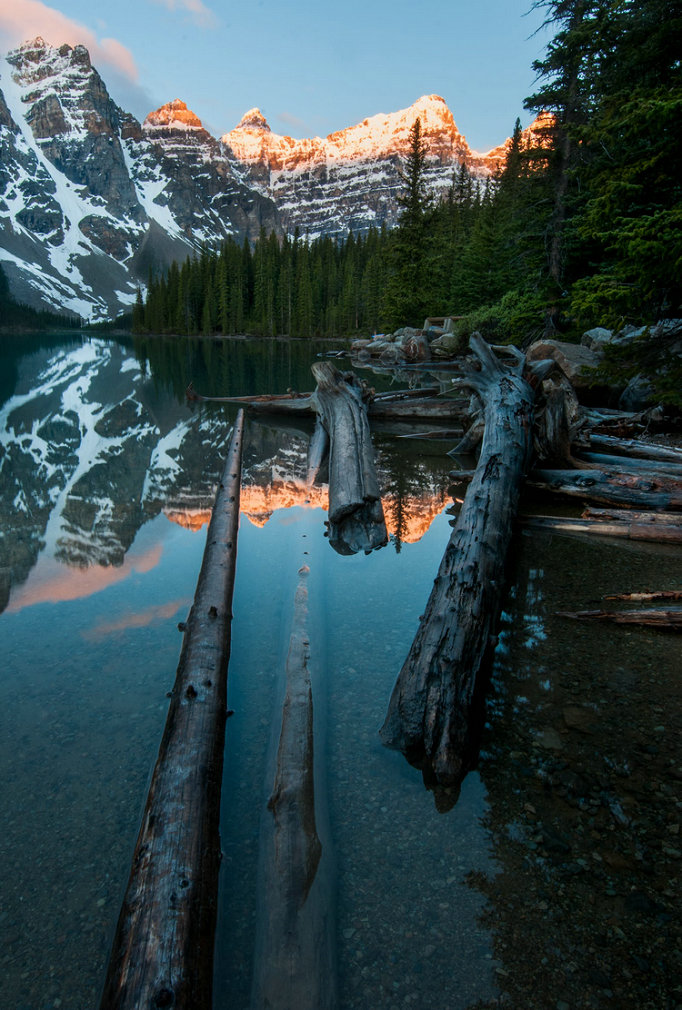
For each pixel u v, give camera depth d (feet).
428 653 10.06
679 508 19.35
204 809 7.22
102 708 9.73
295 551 17.10
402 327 131.54
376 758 8.72
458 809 7.77
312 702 9.81
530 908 6.36
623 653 11.73
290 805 7.59
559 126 55.16
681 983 5.57
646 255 21.53
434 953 5.87
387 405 40.65
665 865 6.90
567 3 50.90
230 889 6.58
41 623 12.65
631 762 8.64
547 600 14.08
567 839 7.29
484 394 27.66
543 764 8.61
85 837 7.16
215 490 23.93
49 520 19.63
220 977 5.65
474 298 101.45
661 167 23.80
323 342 220.02
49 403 47.16
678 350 25.07
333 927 6.12
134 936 5.56
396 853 7.07
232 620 12.84
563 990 5.52
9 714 9.52
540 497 23.12
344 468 22.53
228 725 9.37
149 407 46.37
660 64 25.82
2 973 5.60
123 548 17.29
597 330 43.47
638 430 30.30
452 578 12.22
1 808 7.57
